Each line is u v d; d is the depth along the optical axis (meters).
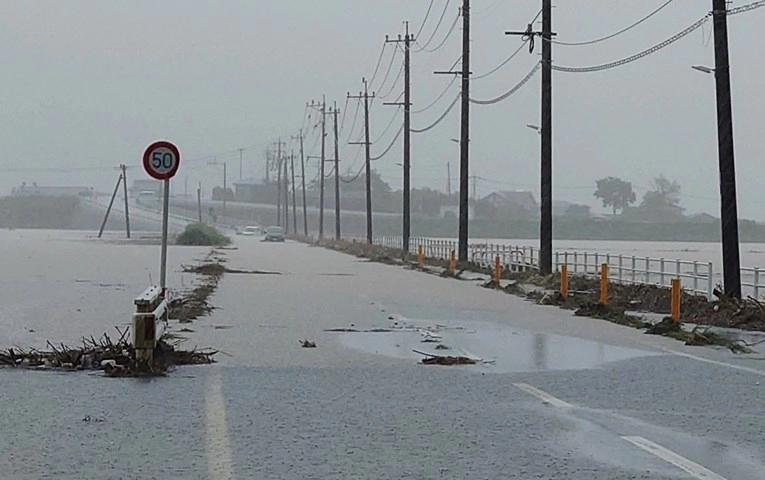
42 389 21.30
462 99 84.50
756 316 36.94
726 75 40.25
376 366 25.58
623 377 23.86
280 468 14.38
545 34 63.28
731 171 40.44
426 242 115.00
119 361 24.05
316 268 86.75
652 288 47.81
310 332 33.88
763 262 91.94
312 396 20.72
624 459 15.10
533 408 19.48
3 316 38.25
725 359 27.58
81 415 18.36
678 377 23.91
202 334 32.75
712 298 43.53
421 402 20.09
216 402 19.88
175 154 29.67
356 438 16.53
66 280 62.41
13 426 17.28
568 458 15.15
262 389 21.59
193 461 14.77
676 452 15.62
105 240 168.75
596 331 35.47
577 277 58.41
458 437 16.66
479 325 37.25
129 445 15.86
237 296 51.41
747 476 14.12
